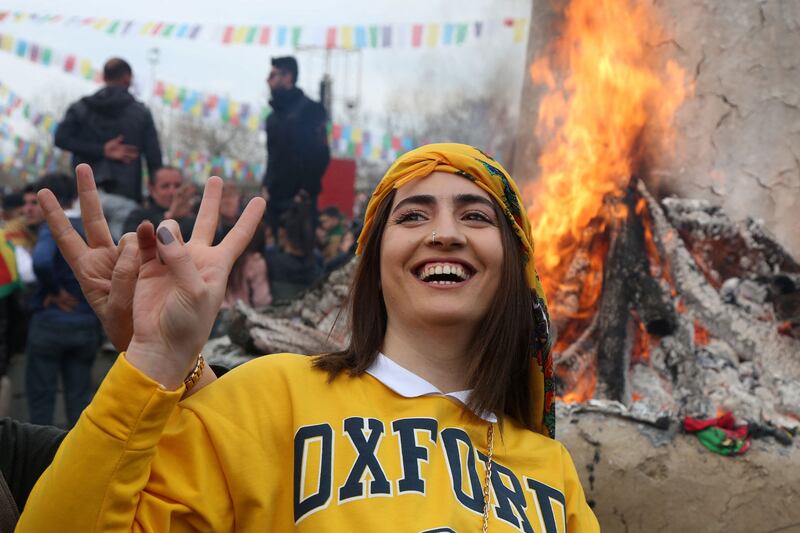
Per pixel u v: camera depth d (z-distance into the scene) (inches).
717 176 174.7
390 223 85.8
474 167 85.2
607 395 165.5
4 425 82.3
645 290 169.0
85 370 233.5
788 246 168.7
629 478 139.7
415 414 79.9
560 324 174.9
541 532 79.0
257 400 78.2
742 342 160.7
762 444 142.3
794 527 136.5
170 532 71.6
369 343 84.6
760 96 173.8
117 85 287.6
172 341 68.9
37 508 66.4
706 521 137.5
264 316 186.2
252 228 75.1
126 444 67.0
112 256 76.3
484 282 83.9
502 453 82.7
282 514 74.7
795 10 173.9
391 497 74.0
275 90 320.8
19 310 245.6
